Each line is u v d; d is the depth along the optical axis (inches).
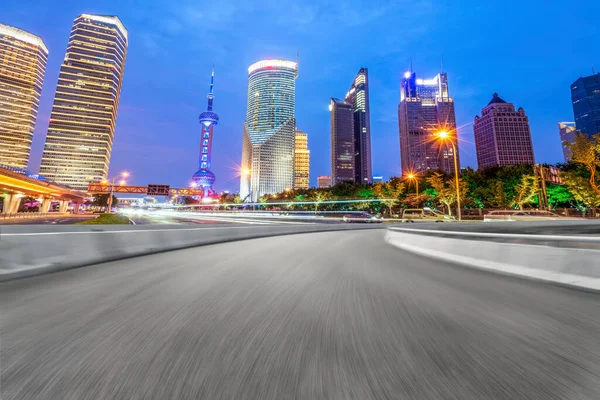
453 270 256.2
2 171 1994.3
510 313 135.3
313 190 4160.9
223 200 7037.4
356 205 3048.7
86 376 79.1
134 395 72.1
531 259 221.0
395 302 153.7
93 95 7273.6
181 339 103.6
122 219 1421.0
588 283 178.1
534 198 1860.2
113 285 184.9
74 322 117.5
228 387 75.8
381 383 77.9
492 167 2279.8
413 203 2162.9
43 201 3772.1
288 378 80.0
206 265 266.4
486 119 7701.8
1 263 197.2
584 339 105.3
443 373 82.7
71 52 7263.8
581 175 1583.4
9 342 97.5
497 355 93.2
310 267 264.1
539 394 72.9
